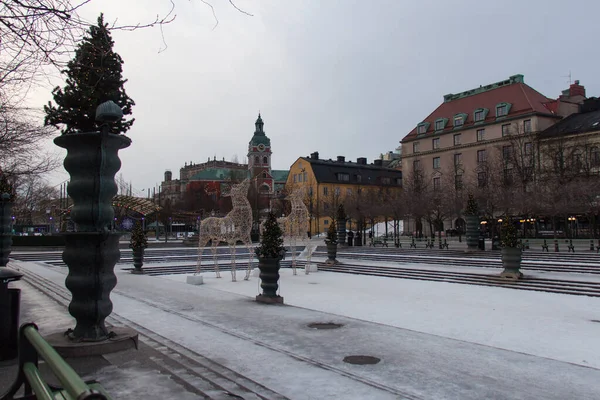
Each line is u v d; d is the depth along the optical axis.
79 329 6.77
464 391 5.88
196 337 8.71
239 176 76.81
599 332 10.49
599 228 38.97
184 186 133.00
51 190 44.53
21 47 5.75
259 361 7.12
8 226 17.06
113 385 5.43
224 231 22.11
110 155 6.69
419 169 63.28
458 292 17.38
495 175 45.78
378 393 5.76
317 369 6.76
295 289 18.48
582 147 41.97
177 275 24.95
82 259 6.58
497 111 60.69
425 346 8.25
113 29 5.45
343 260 31.88
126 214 56.41
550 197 34.34
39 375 3.67
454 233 59.22
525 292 17.16
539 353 8.71
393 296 16.45
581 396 5.72
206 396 5.25
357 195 67.25
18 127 10.89
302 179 83.25
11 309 6.52
